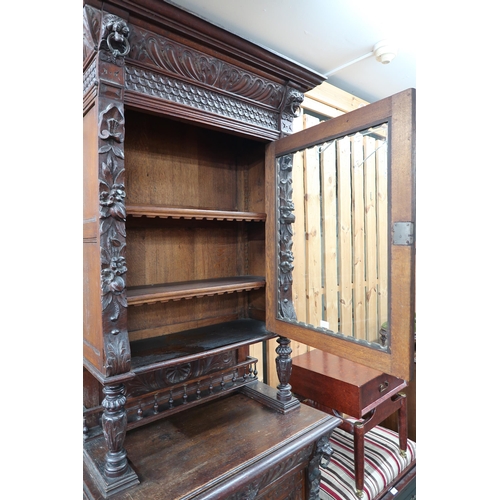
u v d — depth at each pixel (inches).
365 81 68.2
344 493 47.6
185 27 33.7
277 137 45.7
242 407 45.9
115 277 31.4
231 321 52.8
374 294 34.2
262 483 35.6
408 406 68.9
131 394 40.8
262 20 47.4
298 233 48.1
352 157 37.6
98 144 30.7
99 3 29.3
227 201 53.9
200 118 37.9
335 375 51.8
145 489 30.9
